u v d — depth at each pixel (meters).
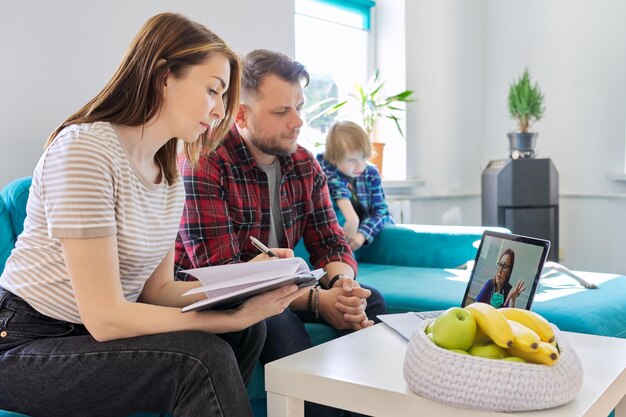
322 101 3.34
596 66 3.71
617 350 1.19
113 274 1.07
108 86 1.19
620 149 3.65
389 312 1.98
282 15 2.73
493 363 0.89
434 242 2.60
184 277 1.63
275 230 1.81
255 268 1.16
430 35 3.80
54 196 1.06
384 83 3.55
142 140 1.20
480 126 4.14
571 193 3.81
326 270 1.81
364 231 2.62
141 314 1.06
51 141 1.18
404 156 3.70
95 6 2.01
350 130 2.61
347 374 1.06
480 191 4.12
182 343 1.05
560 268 2.18
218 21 2.45
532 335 0.92
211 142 1.41
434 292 1.99
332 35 3.57
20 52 1.82
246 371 1.34
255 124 1.70
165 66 1.17
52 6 1.89
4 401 1.10
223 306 1.14
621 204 3.65
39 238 1.13
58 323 1.14
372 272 2.47
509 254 1.40
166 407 1.08
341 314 1.59
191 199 1.62
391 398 0.98
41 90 1.87
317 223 1.90
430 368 0.93
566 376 0.90
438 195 3.83
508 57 4.03
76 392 1.06
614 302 1.80
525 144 3.58
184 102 1.19
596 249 3.76
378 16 3.77
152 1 2.19
